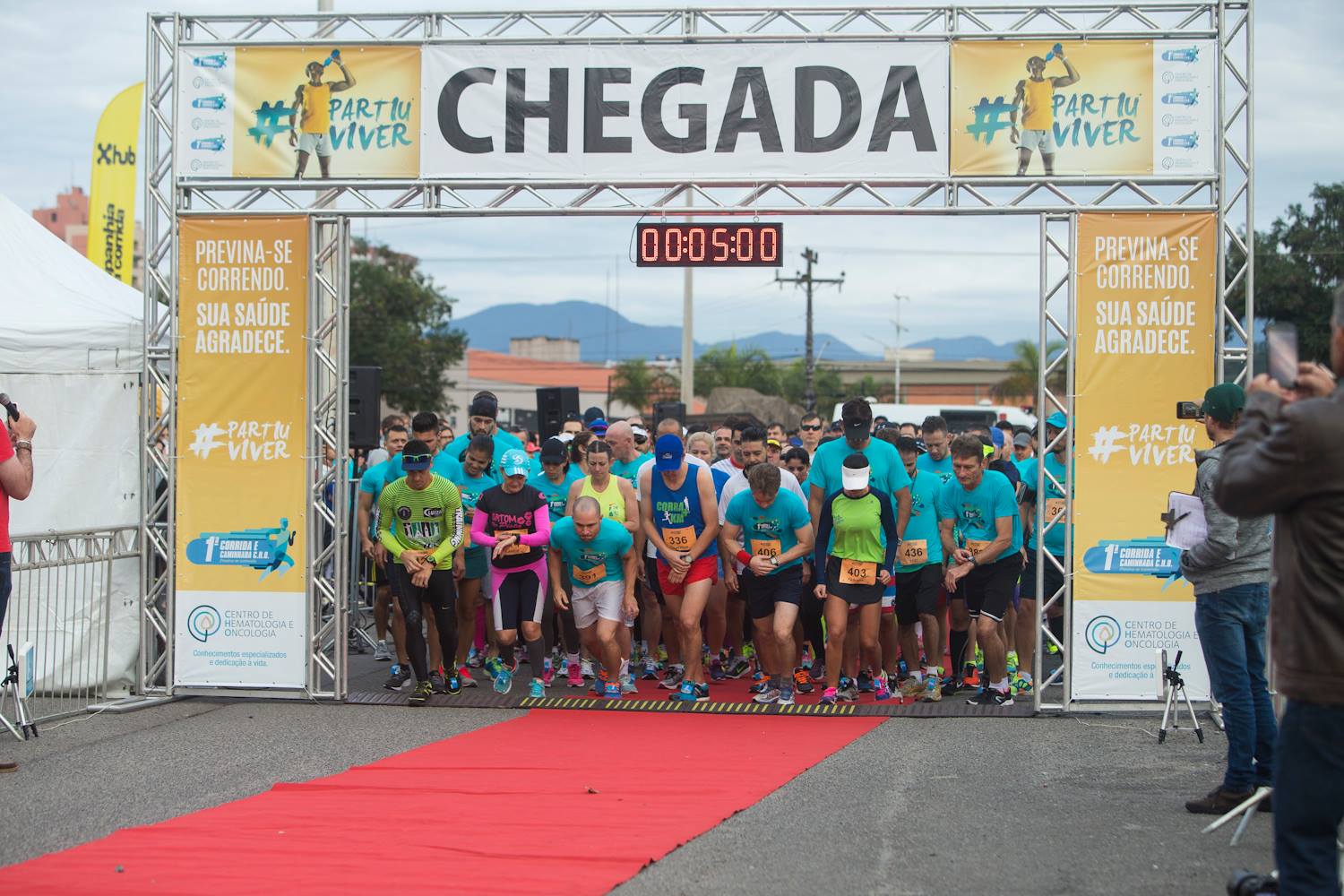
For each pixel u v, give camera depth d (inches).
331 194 398.6
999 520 370.0
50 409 394.9
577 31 388.5
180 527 396.5
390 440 432.1
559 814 250.1
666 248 381.1
